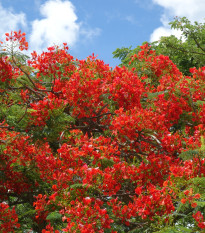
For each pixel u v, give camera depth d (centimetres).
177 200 482
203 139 541
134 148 664
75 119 732
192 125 725
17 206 795
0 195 746
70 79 718
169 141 626
